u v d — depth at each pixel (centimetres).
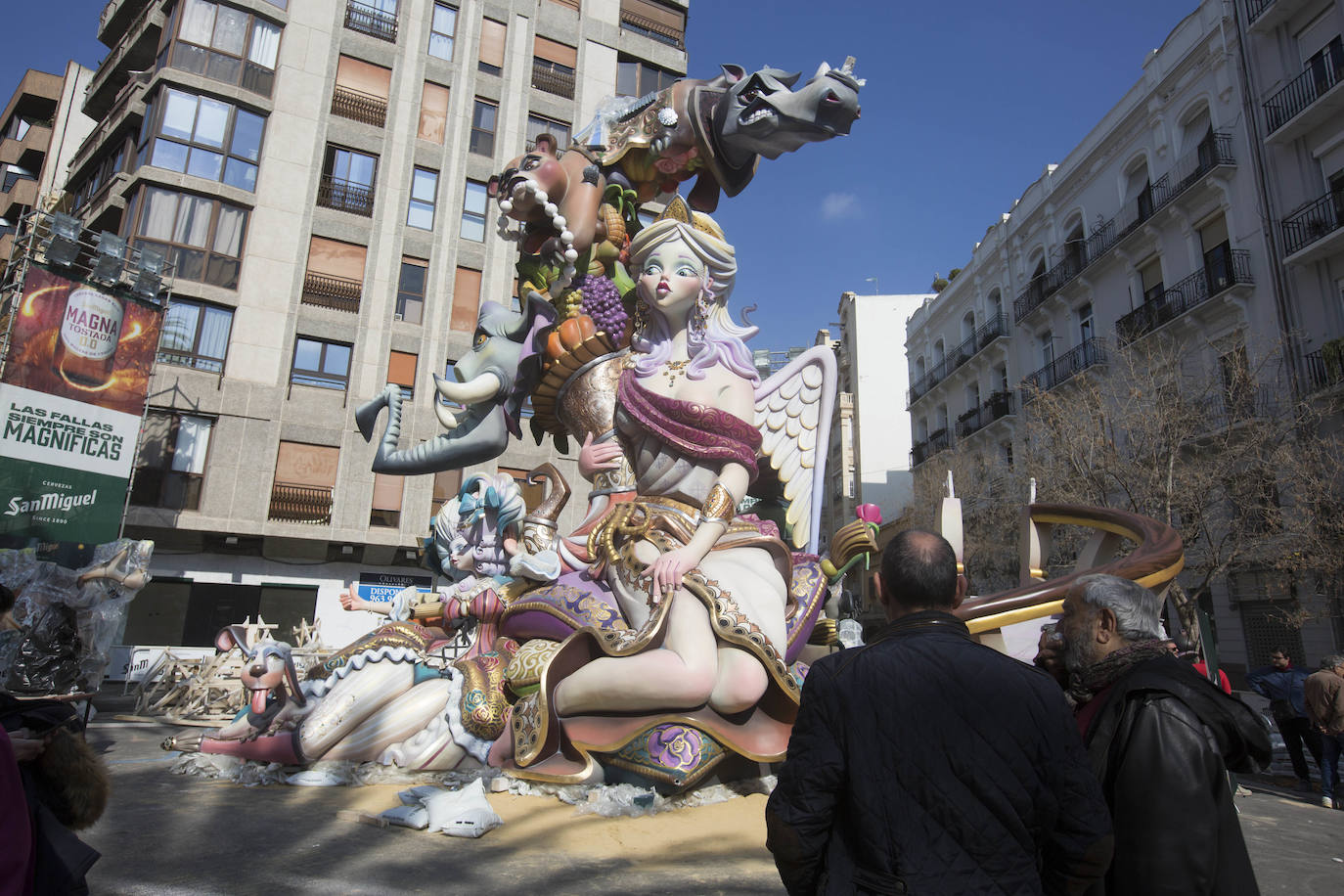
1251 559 1586
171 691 973
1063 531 1739
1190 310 1991
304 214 2244
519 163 631
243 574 2086
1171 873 156
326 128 2309
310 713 487
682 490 495
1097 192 2534
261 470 2088
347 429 2195
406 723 486
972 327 3338
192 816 390
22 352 1260
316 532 2102
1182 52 2150
